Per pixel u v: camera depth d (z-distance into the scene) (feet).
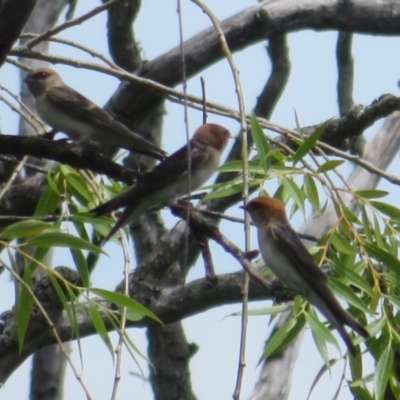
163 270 41.47
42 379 47.85
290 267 31.14
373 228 34.40
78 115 37.76
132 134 36.63
